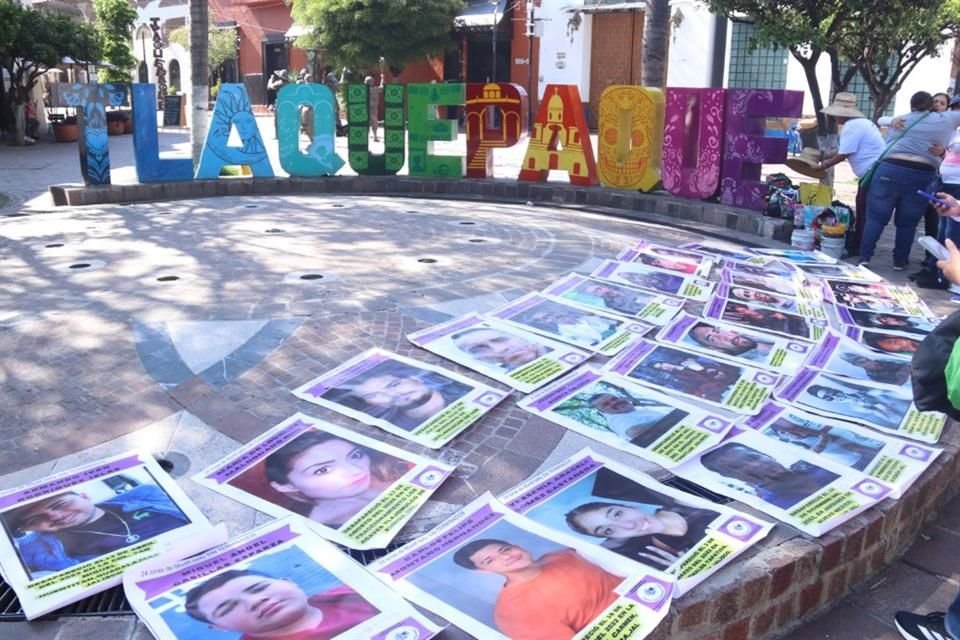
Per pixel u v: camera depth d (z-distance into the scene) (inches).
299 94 399.2
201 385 155.1
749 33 678.5
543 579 100.7
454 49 828.6
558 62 855.1
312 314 189.2
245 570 102.0
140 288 211.2
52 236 280.1
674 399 150.2
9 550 106.1
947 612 106.2
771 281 225.5
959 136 248.8
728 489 122.9
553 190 375.9
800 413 146.9
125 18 984.3
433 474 125.3
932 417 146.2
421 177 407.8
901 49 383.2
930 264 243.3
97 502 116.7
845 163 589.9
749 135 318.7
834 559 112.3
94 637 92.5
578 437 138.0
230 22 1176.8
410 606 95.7
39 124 846.5
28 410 145.8
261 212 328.5
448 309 194.7
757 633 106.3
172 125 997.8
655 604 96.2
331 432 136.9
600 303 198.5
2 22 677.3
